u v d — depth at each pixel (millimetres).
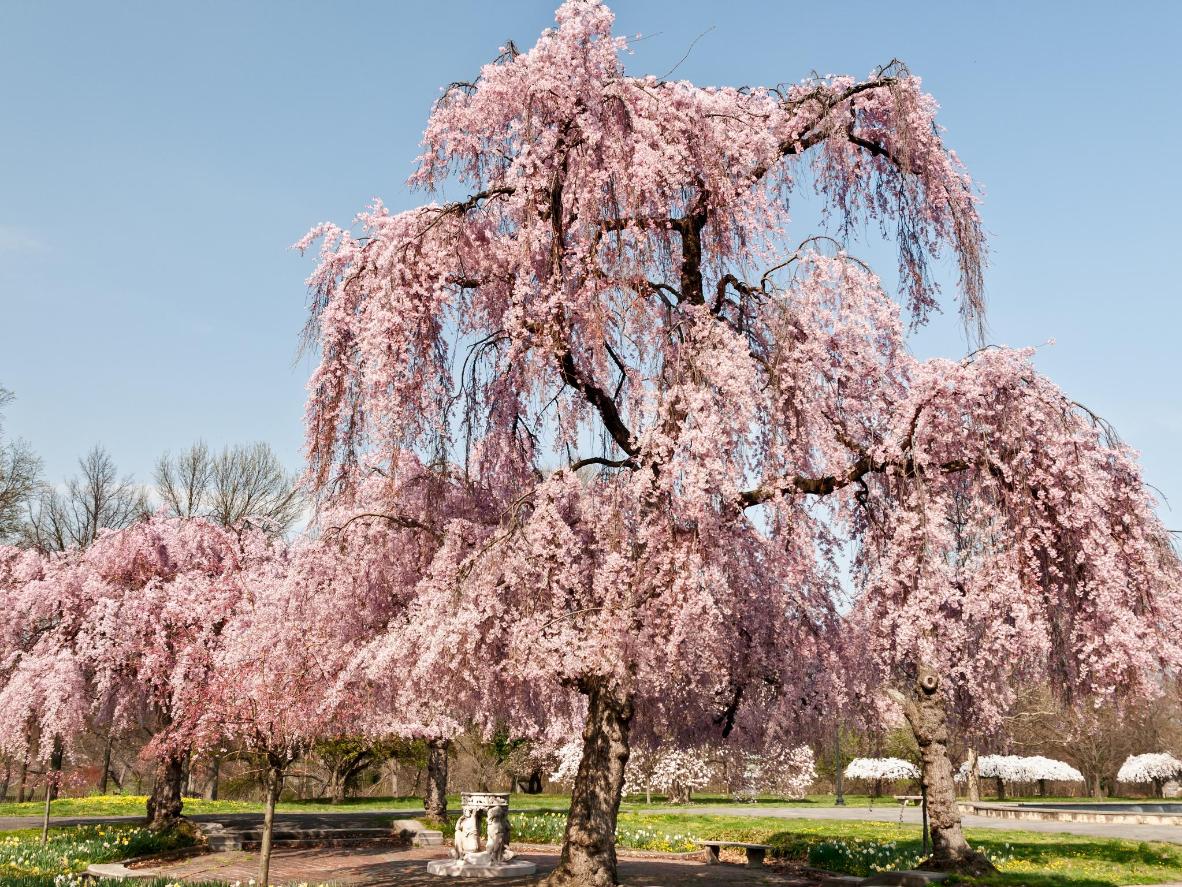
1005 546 11062
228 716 11797
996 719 12852
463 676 10828
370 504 12070
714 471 9859
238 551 19953
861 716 13023
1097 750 46219
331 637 11680
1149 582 10797
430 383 10844
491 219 11539
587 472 11695
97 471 34812
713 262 11648
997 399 11195
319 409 10828
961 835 12188
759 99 12195
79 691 17766
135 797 30469
